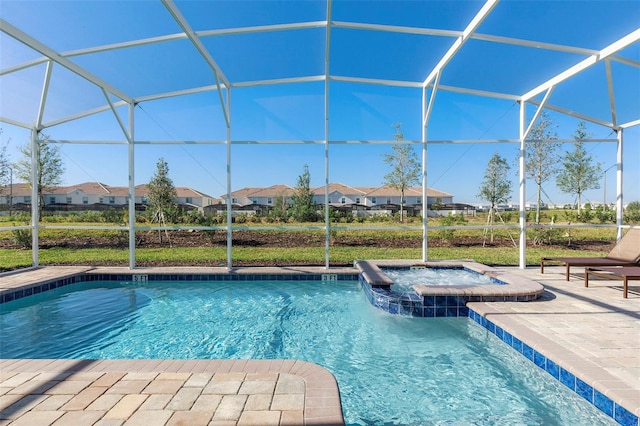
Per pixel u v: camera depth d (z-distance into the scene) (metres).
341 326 4.68
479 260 8.44
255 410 2.14
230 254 7.20
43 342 4.11
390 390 3.15
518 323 3.84
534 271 6.88
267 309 5.38
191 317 5.02
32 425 2.00
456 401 2.97
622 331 3.58
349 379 3.35
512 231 9.80
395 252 9.34
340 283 6.86
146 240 9.72
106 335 4.34
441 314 4.91
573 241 9.62
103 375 2.64
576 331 3.58
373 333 4.45
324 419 2.04
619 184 7.32
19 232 8.76
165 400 2.27
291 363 2.85
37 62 5.45
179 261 8.23
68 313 5.14
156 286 6.61
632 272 5.00
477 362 3.69
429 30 5.16
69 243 9.47
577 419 2.67
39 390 2.41
